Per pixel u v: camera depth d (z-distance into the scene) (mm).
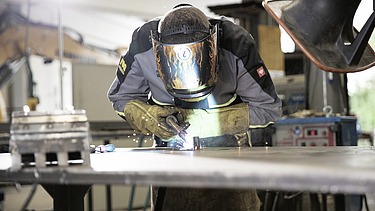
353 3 1782
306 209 3178
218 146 2336
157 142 2539
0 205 2850
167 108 2254
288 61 5160
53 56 6285
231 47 2268
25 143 1371
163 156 1657
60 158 1390
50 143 1380
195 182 990
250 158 1373
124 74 2498
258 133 3969
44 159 1378
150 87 2477
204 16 2074
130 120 2395
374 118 9586
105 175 1124
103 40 6637
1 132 3580
